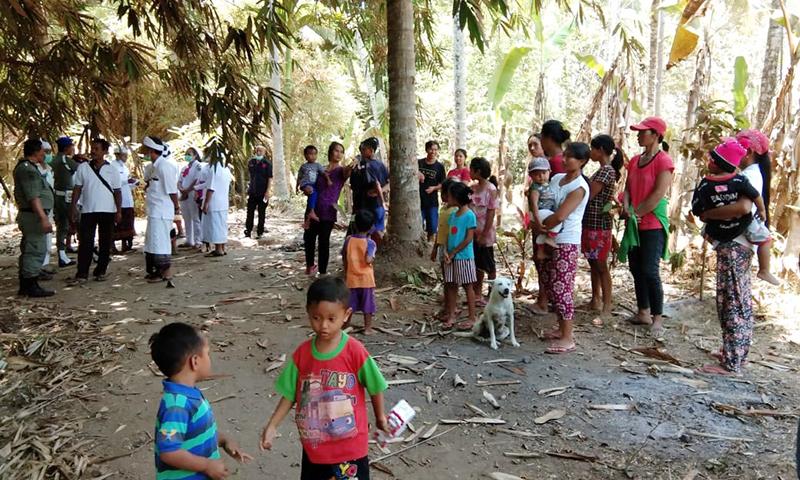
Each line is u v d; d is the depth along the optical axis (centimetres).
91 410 395
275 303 636
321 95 1933
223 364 470
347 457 241
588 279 727
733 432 365
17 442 347
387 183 740
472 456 344
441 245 557
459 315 589
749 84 1334
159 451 213
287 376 249
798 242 644
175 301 649
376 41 1066
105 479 320
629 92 842
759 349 502
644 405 402
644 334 538
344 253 531
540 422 379
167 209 733
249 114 621
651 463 334
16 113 708
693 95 750
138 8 619
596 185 548
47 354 486
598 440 359
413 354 491
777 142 711
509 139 1966
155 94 1377
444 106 2153
